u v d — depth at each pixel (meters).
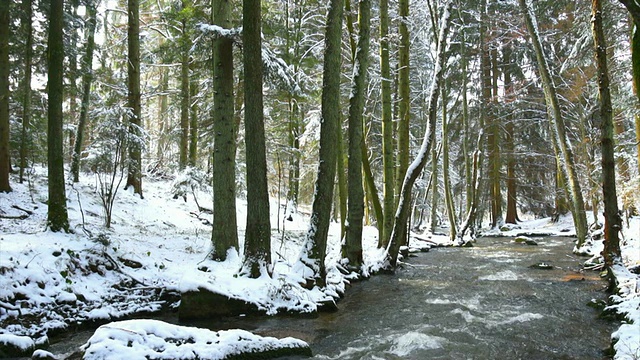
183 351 5.08
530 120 28.28
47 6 15.12
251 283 8.48
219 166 10.39
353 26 15.50
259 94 9.09
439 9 21.56
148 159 28.34
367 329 7.38
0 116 13.72
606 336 6.76
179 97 22.33
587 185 22.06
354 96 11.66
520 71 28.34
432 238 23.44
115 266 9.10
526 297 9.59
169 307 8.40
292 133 20.72
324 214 9.72
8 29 13.82
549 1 20.17
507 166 31.44
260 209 9.05
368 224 26.23
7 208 12.42
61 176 10.23
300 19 18.67
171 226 15.88
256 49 9.05
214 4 10.66
